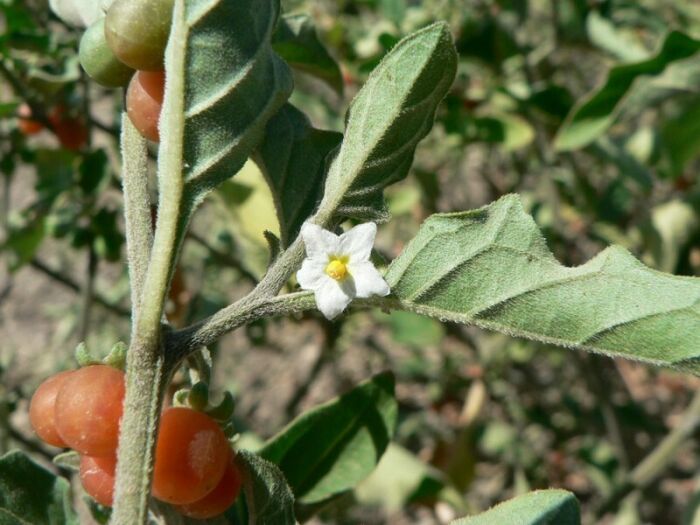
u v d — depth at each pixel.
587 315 0.07
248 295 0.07
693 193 0.21
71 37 0.16
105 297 0.25
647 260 0.22
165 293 0.06
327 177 0.07
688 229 0.21
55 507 0.08
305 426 0.10
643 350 0.07
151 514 0.08
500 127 0.19
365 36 0.21
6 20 0.15
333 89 0.12
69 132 0.16
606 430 0.25
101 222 0.18
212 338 0.07
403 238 0.26
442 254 0.07
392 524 0.26
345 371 0.30
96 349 0.24
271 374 0.31
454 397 0.26
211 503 0.07
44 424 0.07
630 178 0.20
